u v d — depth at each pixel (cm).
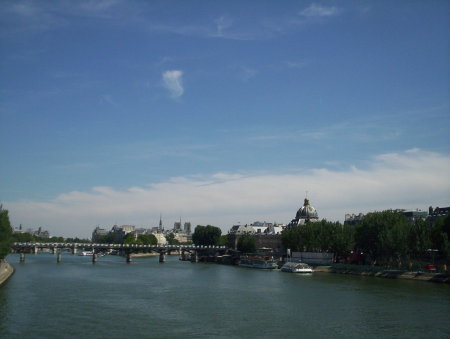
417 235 19300
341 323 9556
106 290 14412
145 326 9256
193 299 12706
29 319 9712
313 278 18962
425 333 8750
